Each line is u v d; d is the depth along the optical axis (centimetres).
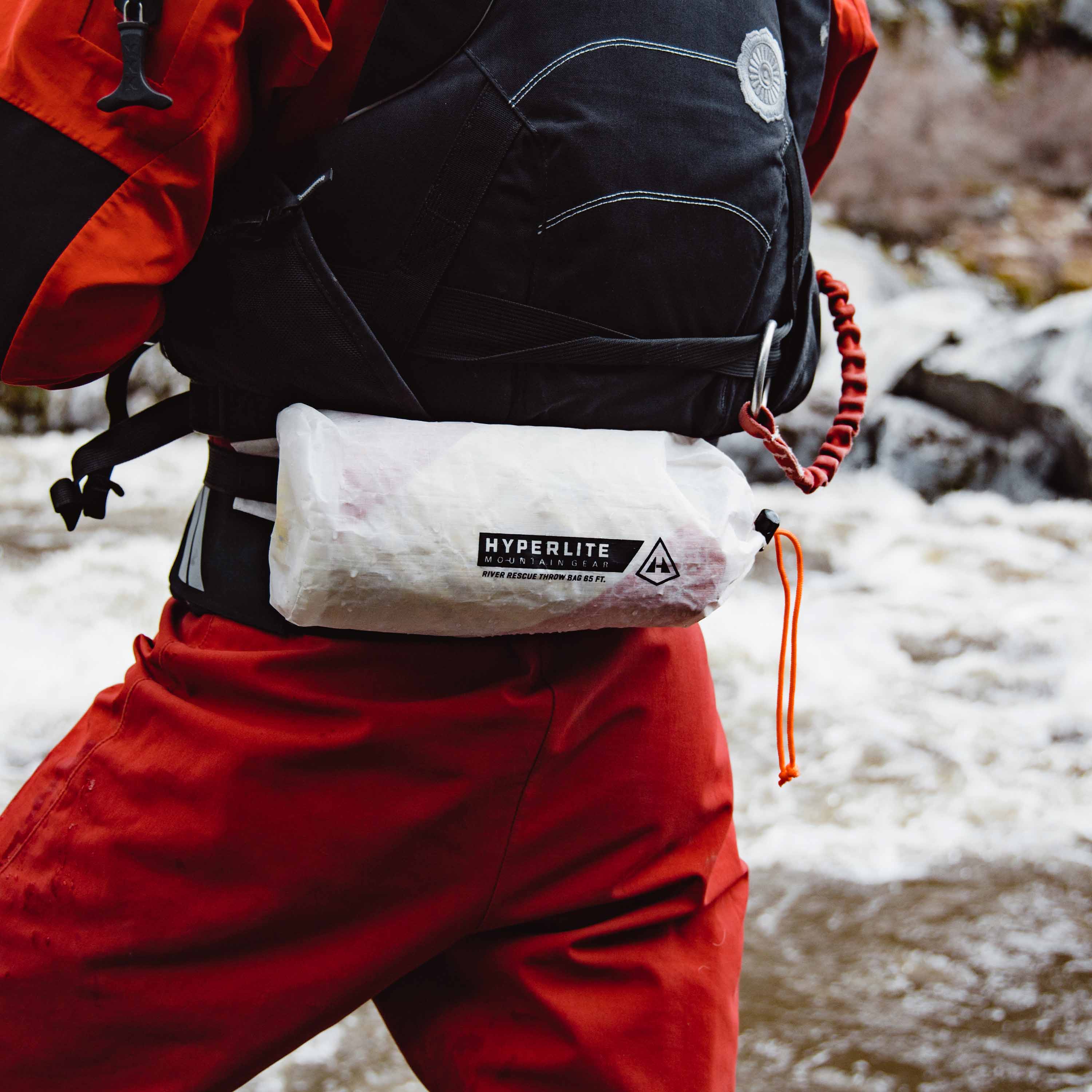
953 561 522
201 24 76
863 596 463
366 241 85
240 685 94
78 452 99
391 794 93
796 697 350
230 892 94
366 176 84
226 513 98
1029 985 216
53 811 101
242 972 95
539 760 95
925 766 310
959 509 634
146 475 586
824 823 278
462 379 88
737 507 96
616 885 100
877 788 297
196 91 77
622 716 100
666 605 91
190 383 99
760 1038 198
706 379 96
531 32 83
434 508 85
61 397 709
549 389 89
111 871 95
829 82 112
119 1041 97
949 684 373
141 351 102
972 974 219
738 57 90
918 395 712
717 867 108
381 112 84
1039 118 1044
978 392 679
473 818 95
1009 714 351
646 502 89
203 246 86
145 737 98
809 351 109
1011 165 1031
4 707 315
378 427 88
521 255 85
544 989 99
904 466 672
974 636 414
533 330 87
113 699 104
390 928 96
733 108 90
